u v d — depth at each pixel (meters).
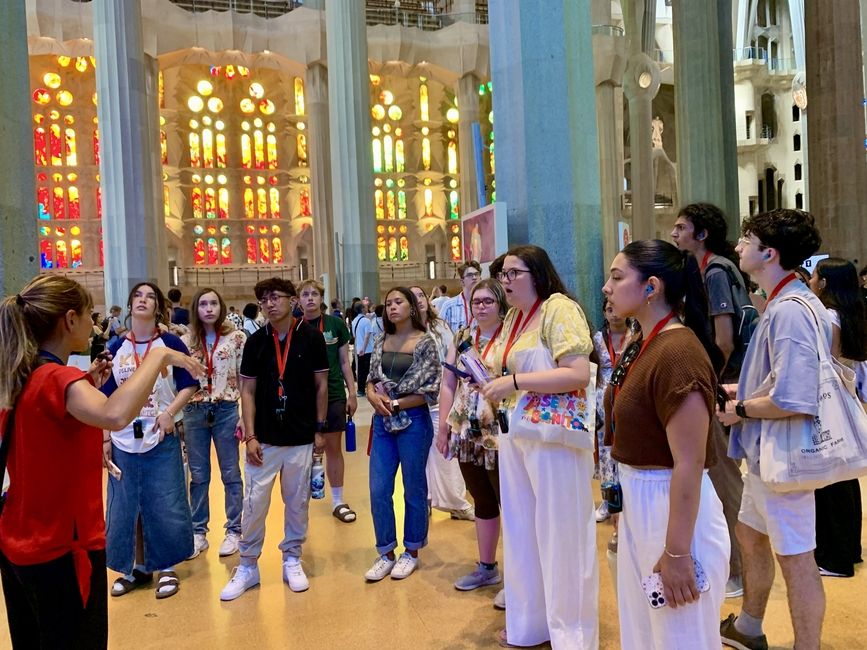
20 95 4.33
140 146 17.19
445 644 2.98
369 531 4.70
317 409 3.89
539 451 2.70
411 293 3.93
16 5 4.29
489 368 3.09
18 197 4.27
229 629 3.22
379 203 33.31
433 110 34.59
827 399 2.30
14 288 4.21
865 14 22.61
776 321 2.37
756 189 36.03
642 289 1.91
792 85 34.72
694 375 1.75
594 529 2.76
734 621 2.84
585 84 5.65
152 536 3.70
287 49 25.16
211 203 31.48
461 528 4.76
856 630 2.90
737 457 2.65
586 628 2.70
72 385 1.94
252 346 3.77
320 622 3.26
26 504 1.94
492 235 5.42
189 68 30.97
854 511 3.54
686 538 1.74
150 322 3.85
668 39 35.34
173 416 3.77
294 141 32.75
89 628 2.05
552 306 2.76
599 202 5.68
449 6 30.72
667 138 36.69
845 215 10.55
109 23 16.88
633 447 1.91
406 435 3.86
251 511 3.70
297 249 32.34
